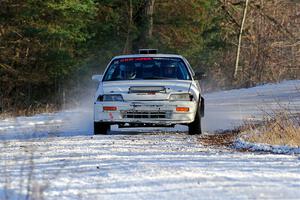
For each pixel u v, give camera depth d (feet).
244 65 422.82
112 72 107.34
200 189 44.14
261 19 432.25
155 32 329.52
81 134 103.65
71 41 287.28
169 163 59.41
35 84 291.17
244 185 45.62
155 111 98.27
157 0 326.65
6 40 275.59
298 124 91.50
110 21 304.09
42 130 113.29
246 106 165.89
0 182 48.78
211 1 345.31
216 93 245.86
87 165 58.59
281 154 71.15
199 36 341.62
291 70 440.45
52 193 43.39
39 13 270.87
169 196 42.06
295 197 40.96
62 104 265.34
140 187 45.55
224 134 101.04
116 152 71.61
